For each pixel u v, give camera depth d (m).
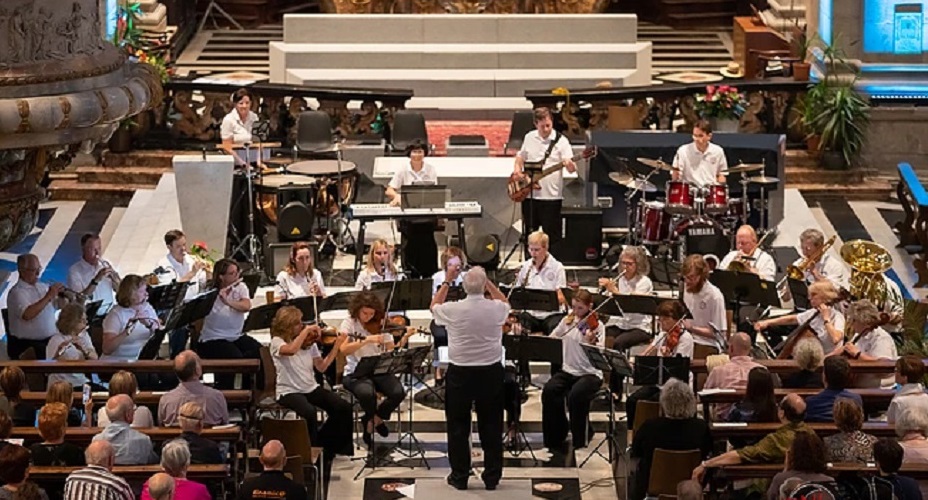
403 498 15.79
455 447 15.81
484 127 27.94
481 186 22.44
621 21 29.89
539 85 29.12
